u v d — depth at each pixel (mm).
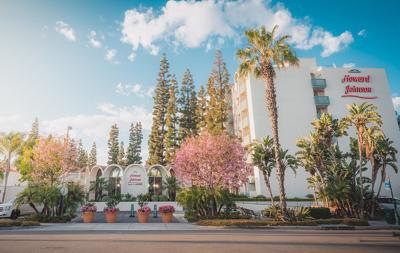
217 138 21828
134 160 60219
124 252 7969
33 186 19500
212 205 19891
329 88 39062
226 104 43594
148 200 29719
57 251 8039
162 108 47844
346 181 23812
